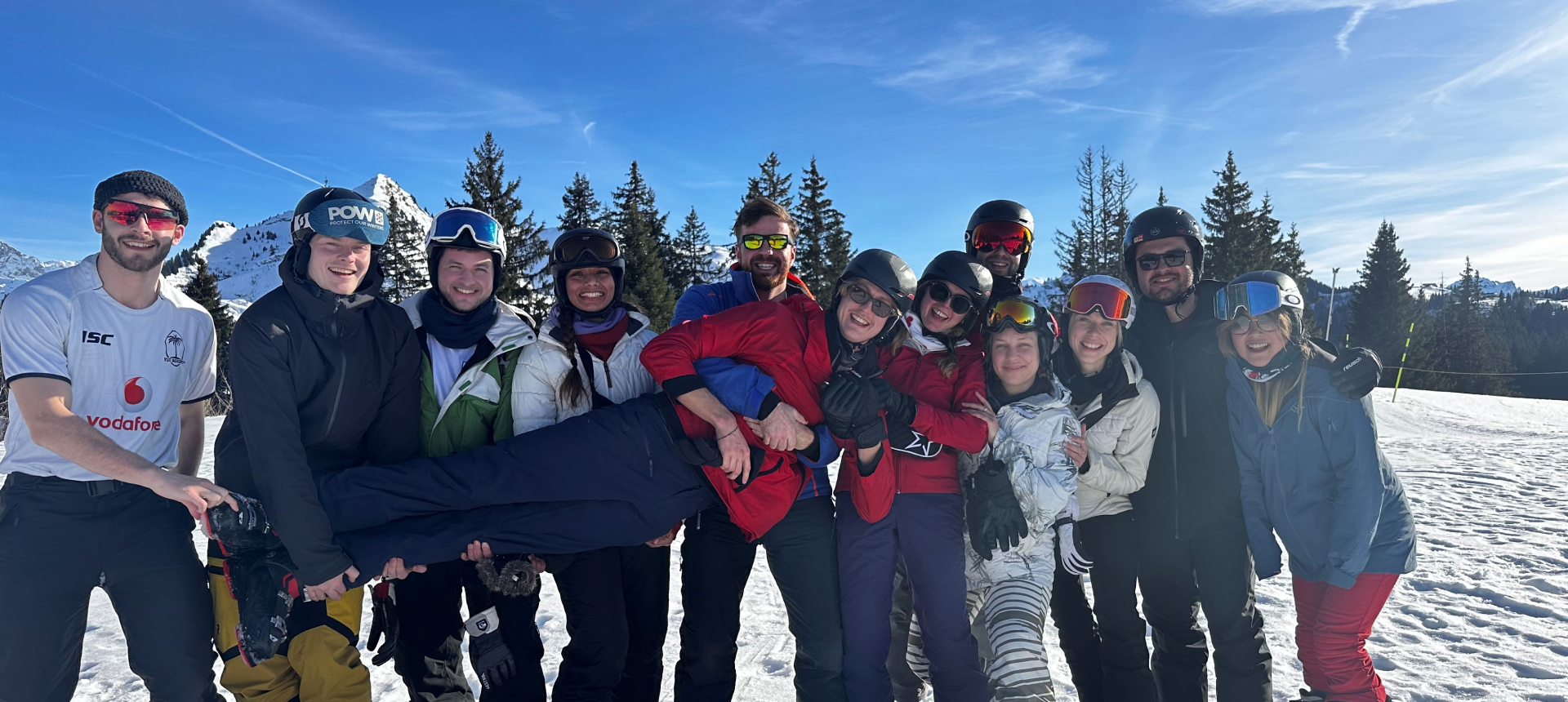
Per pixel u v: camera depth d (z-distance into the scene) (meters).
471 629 2.78
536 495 2.61
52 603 2.55
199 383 2.95
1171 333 3.27
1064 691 3.48
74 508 2.55
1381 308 60.56
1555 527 6.84
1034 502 2.76
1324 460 2.79
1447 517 7.51
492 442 2.86
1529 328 107.94
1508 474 10.50
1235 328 2.86
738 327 2.74
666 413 2.74
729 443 2.60
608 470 2.65
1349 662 2.80
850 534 2.86
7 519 2.53
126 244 2.56
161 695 2.72
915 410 2.69
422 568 2.62
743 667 3.85
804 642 2.86
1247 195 47.41
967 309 2.98
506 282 33.03
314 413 2.51
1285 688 3.49
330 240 2.46
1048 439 2.80
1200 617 4.41
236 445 2.62
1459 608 4.62
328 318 2.48
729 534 2.89
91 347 2.60
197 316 2.90
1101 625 3.03
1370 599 2.78
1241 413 2.92
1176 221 3.23
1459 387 58.91
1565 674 3.56
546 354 2.87
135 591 2.64
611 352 3.01
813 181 40.75
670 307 39.59
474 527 2.59
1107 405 2.88
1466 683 3.50
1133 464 2.90
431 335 2.79
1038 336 2.90
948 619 2.76
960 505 2.92
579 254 2.85
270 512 2.38
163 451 2.82
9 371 2.49
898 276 2.69
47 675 2.56
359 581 2.50
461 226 2.71
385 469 2.56
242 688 2.62
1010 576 2.79
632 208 41.75
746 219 3.64
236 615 2.64
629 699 3.02
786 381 2.76
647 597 3.02
